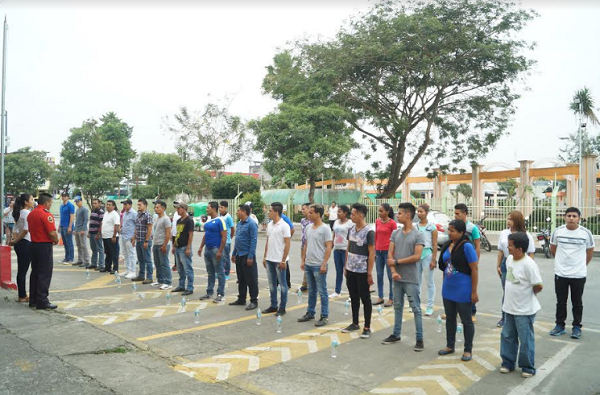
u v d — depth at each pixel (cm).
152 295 887
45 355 515
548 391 450
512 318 498
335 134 2280
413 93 2461
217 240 835
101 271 1166
